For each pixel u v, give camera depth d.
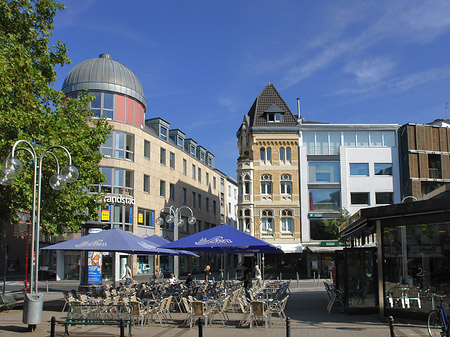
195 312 13.03
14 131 15.10
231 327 13.27
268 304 13.57
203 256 58.69
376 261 15.64
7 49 15.22
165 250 18.80
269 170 45.06
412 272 13.43
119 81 40.56
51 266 40.78
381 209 13.38
